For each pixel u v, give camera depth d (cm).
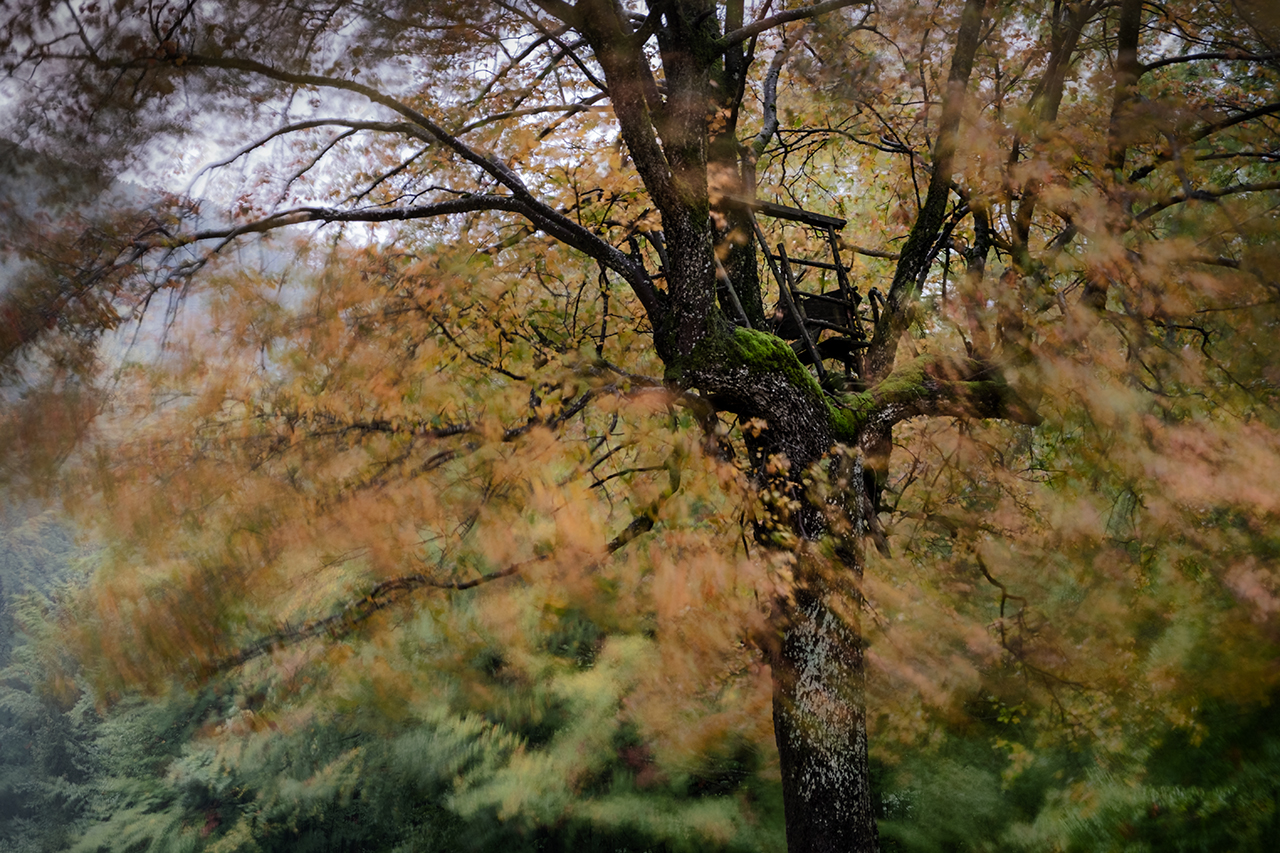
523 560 456
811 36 647
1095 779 564
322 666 497
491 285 506
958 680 603
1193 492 489
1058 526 607
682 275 482
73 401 343
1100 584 574
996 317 548
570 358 494
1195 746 533
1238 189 468
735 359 500
